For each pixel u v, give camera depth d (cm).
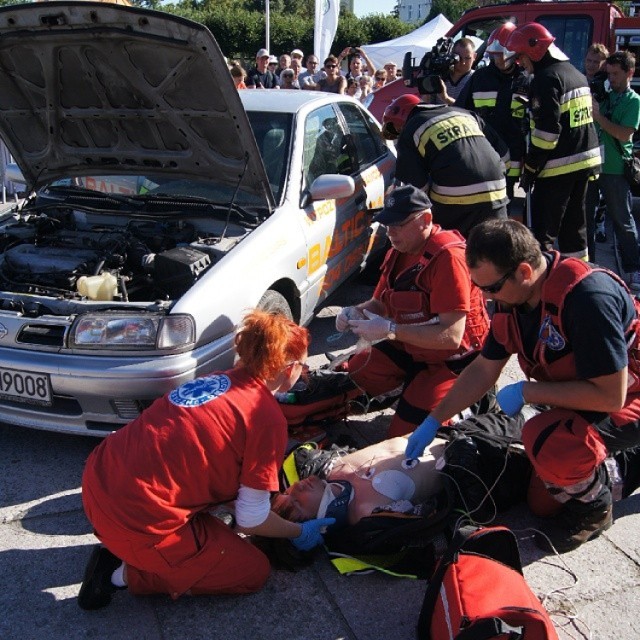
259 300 354
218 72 337
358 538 271
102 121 402
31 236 394
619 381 245
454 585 224
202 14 3697
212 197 423
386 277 351
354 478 291
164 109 375
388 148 568
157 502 229
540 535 288
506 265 236
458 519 278
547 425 266
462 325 316
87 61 364
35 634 246
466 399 287
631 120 566
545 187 507
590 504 277
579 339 242
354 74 1234
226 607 259
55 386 315
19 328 322
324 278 439
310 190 410
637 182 590
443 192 409
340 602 262
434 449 304
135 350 311
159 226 395
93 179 464
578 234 536
